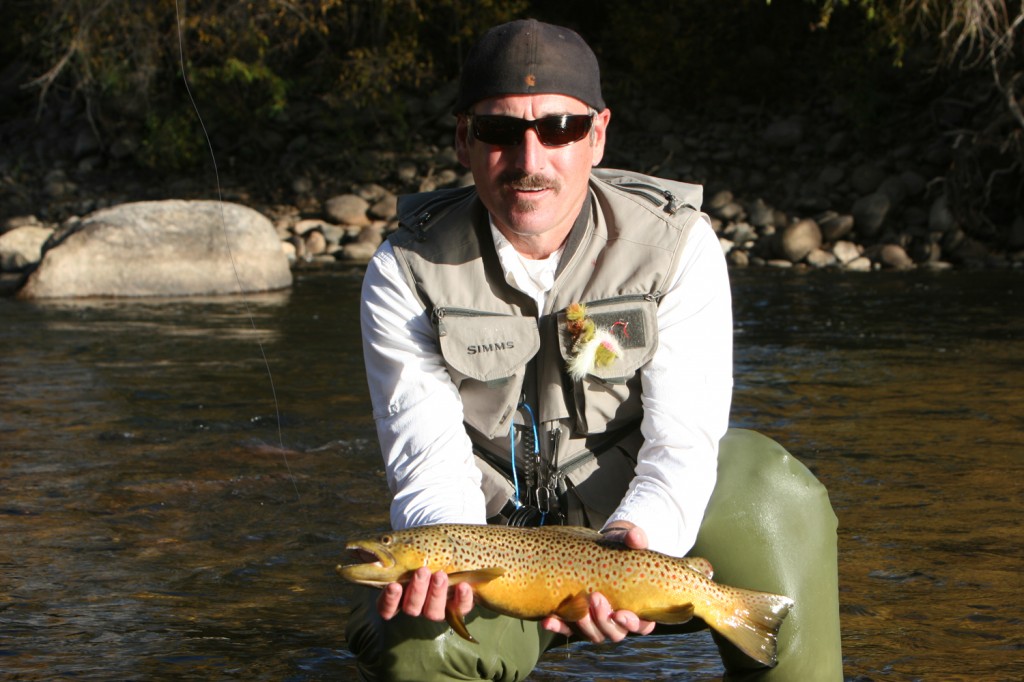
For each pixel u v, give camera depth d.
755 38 19.06
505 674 2.22
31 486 4.66
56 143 19.50
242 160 18.91
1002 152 14.43
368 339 2.44
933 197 15.29
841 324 9.28
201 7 17.61
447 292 2.38
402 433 2.36
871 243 14.48
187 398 6.46
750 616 2.10
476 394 2.40
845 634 3.09
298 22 18.31
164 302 11.27
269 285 12.16
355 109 18.77
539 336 2.37
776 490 2.34
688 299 2.37
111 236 11.95
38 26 19.03
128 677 2.86
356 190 17.50
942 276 12.73
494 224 2.37
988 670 2.84
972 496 4.39
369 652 2.17
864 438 5.37
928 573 3.55
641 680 2.85
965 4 14.34
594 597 2.04
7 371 7.34
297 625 3.21
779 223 15.30
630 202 2.40
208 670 2.91
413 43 18.39
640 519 2.19
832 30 18.56
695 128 18.53
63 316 10.16
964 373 7.03
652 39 18.70
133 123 18.98
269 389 6.71
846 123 17.75
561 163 2.26
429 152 18.47
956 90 17.33
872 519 4.12
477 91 2.25
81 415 6.03
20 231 13.85
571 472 2.42
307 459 5.09
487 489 2.44
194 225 12.13
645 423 2.33
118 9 17.41
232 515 4.26
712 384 2.35
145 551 3.86
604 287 2.36
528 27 2.26
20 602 3.39
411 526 2.23
